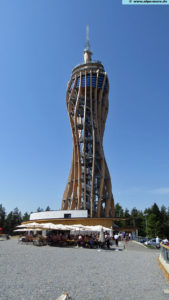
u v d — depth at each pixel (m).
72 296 7.37
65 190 66.06
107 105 68.88
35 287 8.17
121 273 12.05
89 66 67.94
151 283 9.87
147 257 20.69
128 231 60.94
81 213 51.72
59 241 30.94
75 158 65.19
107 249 28.77
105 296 7.58
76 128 65.12
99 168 63.12
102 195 61.44
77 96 65.38
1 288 7.84
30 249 24.33
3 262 13.91
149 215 93.00
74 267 13.37
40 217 56.59
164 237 84.00
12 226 106.50
